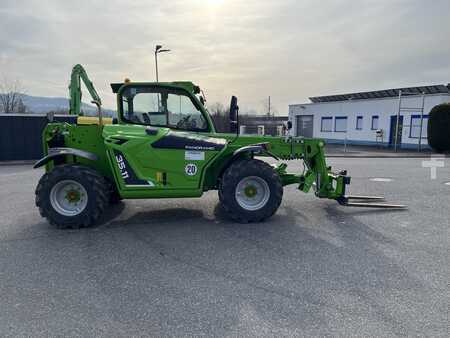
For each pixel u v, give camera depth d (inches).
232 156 205.3
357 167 485.1
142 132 194.4
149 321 103.7
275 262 147.0
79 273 136.2
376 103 944.3
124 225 198.8
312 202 257.8
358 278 132.1
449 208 241.3
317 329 99.7
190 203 253.0
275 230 190.4
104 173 210.5
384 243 170.6
